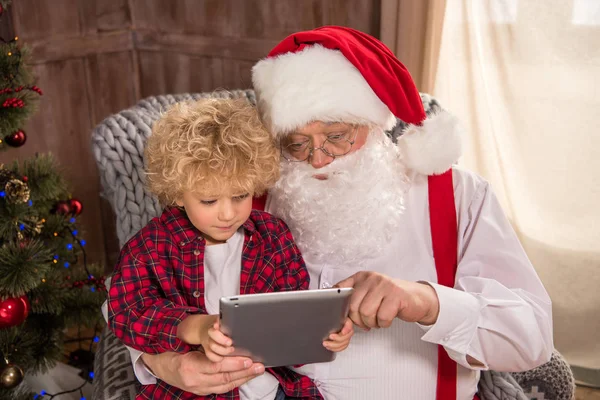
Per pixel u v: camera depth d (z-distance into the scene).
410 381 1.22
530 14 1.93
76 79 2.60
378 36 2.28
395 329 1.23
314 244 1.27
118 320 1.11
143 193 1.40
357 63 1.18
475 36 2.02
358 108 1.18
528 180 2.07
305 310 0.95
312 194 1.24
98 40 2.64
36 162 1.91
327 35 1.21
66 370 2.17
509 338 1.12
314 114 1.16
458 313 1.09
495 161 2.11
